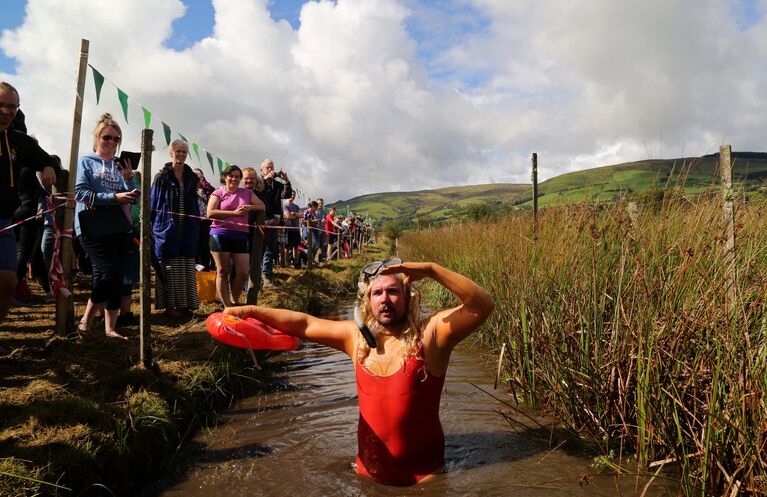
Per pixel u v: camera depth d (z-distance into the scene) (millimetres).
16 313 6848
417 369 3549
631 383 4020
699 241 4324
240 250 7398
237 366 6004
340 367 6609
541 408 4785
